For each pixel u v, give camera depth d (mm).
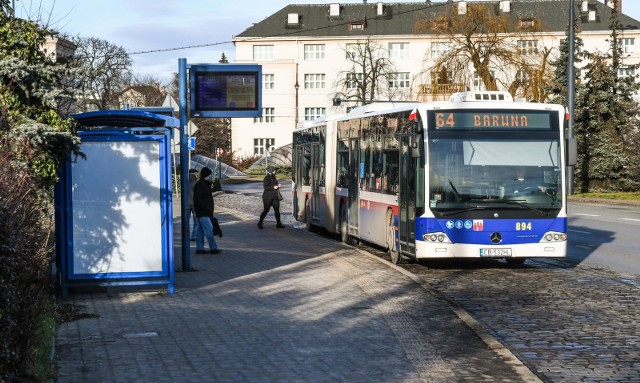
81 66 10961
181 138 16672
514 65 52125
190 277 15711
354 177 22609
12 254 7242
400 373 8484
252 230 27594
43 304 9484
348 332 10570
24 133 9859
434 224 17109
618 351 9812
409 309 12375
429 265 18891
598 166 57219
